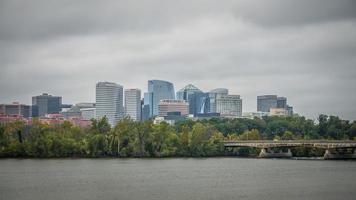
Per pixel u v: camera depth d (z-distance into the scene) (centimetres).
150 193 16388
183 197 15600
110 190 17075
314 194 16388
